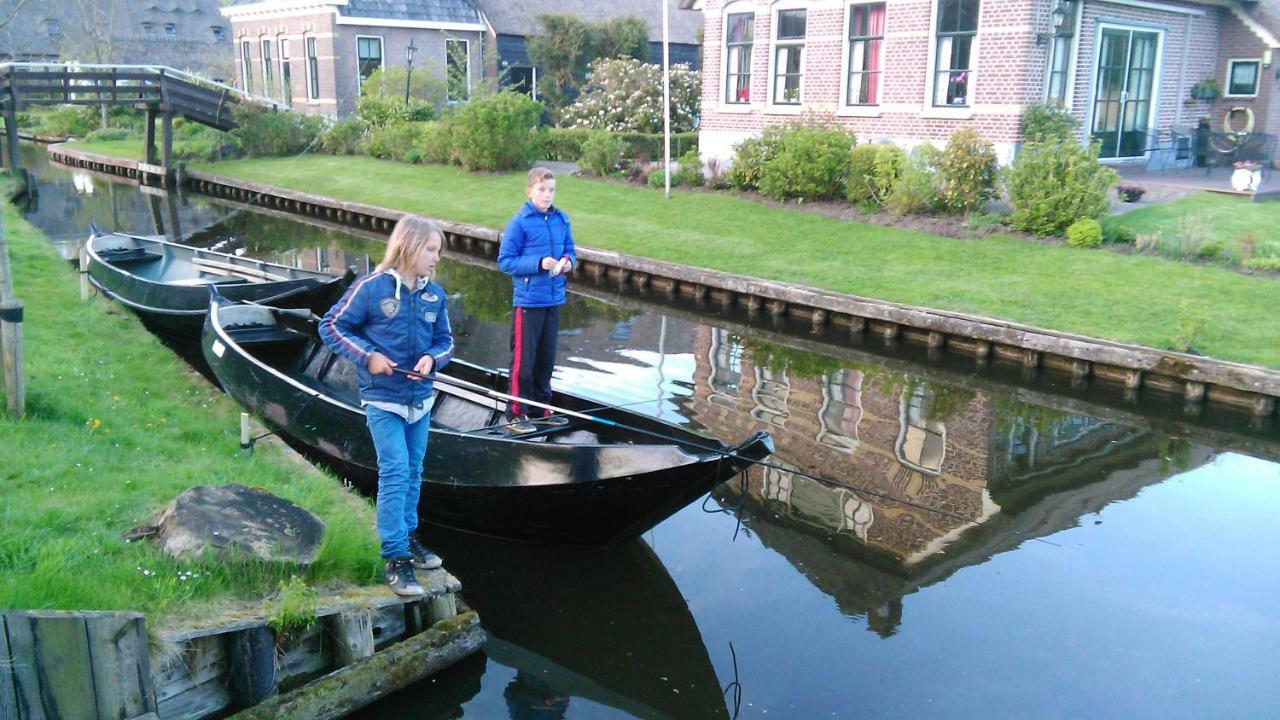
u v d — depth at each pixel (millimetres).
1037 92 15250
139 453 5613
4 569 3971
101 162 30438
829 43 17719
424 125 24953
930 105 16344
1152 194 14930
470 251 17125
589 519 5699
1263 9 17156
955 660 4875
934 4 15883
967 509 6672
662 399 8852
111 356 7906
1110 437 8227
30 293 10148
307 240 18312
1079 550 6070
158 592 3957
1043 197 13102
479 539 6168
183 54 46906
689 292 13188
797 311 11969
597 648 4973
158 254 12586
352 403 7688
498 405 6910
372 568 4613
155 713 3609
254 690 3959
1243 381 8773
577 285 14273
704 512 6574
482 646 4926
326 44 30078
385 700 4398
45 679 3311
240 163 27359
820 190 16031
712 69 20156
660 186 18688
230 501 4574
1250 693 4625
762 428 8141
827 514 6555
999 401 9148
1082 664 4855
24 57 43688
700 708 4484
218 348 7652
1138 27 16391
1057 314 10516
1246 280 11133
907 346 10984
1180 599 5500
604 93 26719
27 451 5254
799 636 5078
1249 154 17516
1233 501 6883
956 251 13047
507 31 32125
